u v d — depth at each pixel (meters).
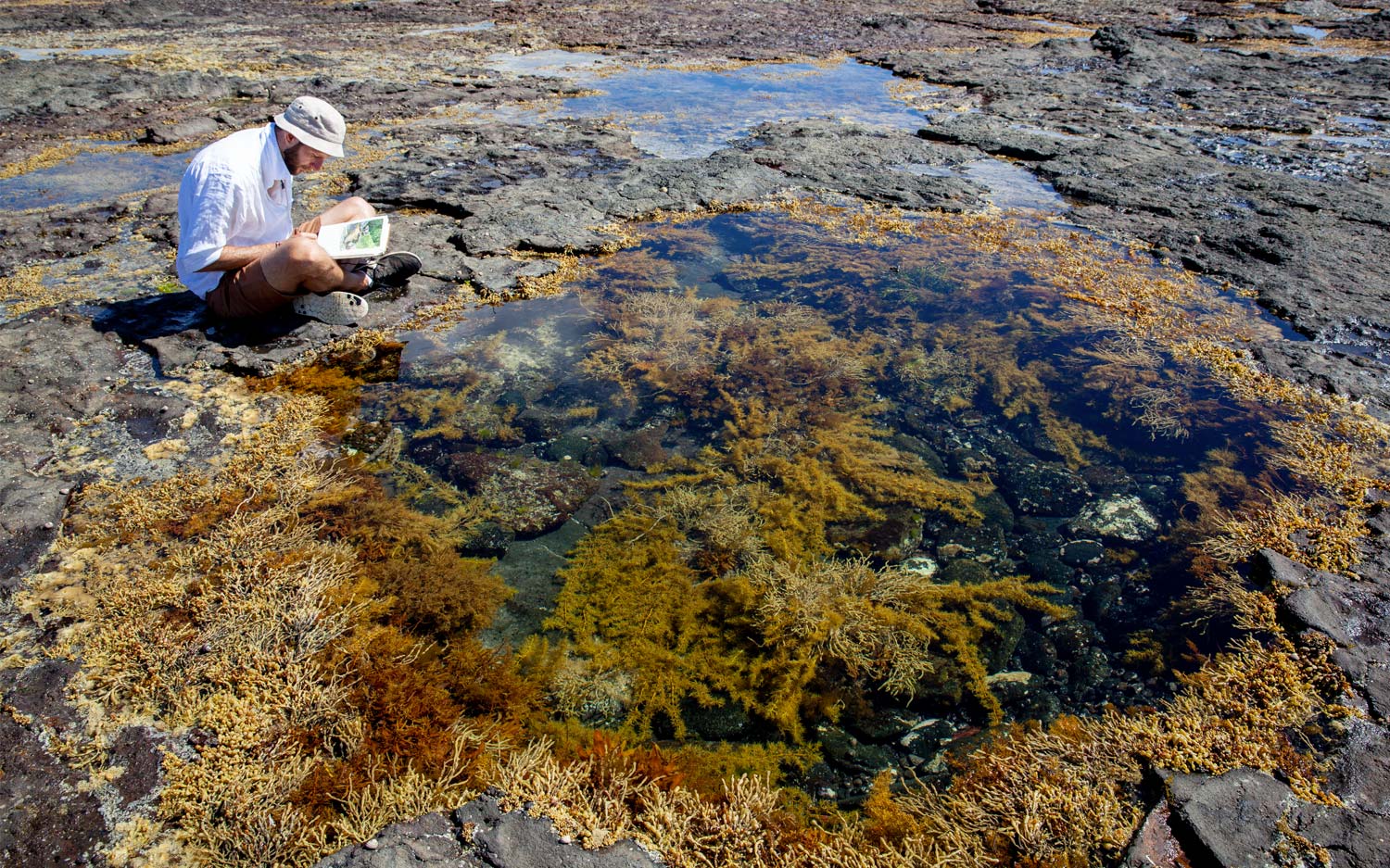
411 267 3.86
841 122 6.47
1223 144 5.99
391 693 2.14
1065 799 1.97
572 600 2.49
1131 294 3.99
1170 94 7.48
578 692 2.25
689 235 4.59
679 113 6.76
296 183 4.96
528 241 4.33
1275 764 2.01
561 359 3.54
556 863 1.82
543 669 2.30
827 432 3.18
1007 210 4.91
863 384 3.45
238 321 3.50
